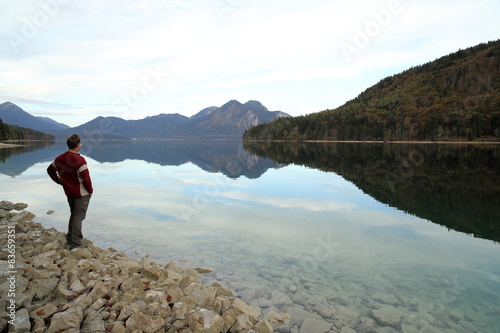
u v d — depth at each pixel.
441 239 9.10
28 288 5.25
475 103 147.12
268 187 18.53
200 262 7.39
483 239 9.12
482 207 13.29
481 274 6.75
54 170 7.35
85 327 4.25
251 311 5.22
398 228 10.21
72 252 7.17
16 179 21.06
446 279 6.50
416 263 7.34
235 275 6.70
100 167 30.98
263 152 66.06
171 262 6.93
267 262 7.41
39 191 16.48
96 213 11.98
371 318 5.10
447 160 40.84
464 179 21.97
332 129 165.38
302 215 11.82
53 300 5.11
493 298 5.72
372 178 22.83
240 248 8.33
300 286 6.21
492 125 126.44
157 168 30.16
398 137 142.38
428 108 163.00
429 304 5.54
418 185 19.30
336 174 25.50
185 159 43.31
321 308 5.41
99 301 5.01
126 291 5.59
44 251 7.24
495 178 22.34
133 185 19.03
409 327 4.85
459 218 11.49
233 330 4.73
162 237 9.19
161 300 5.26
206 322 4.66
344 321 5.02
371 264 7.29
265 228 10.17
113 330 4.25
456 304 5.53
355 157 48.62
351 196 15.72
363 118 172.50
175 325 4.54
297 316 5.17
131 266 6.54
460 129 127.62
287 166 33.09
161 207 13.09
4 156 44.28
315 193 16.44
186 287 5.79
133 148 86.25
